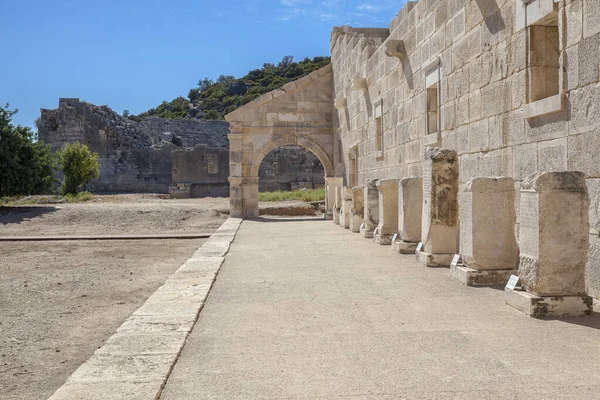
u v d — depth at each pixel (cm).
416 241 980
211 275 767
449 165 830
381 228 1129
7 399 384
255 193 2270
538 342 429
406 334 461
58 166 3328
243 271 820
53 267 1060
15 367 455
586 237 509
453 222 834
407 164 1286
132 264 1098
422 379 356
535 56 721
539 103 684
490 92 839
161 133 6075
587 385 340
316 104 2316
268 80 10219
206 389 347
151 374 365
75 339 542
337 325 497
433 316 520
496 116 819
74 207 2388
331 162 2322
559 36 649
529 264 525
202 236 1628
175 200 3288
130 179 4588
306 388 346
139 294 775
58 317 636
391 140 1430
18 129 2605
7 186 2508
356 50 1847
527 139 728
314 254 1002
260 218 2211
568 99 634
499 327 474
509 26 776
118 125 5222
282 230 1595
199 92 11012
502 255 668
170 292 646
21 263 1123
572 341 430
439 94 1062
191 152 4406
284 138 2297
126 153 4600
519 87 748
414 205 980
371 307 564
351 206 1486
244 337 464
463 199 690
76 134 4728
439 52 1062
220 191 4453
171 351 416
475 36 891
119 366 382
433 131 1132
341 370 377
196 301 595
